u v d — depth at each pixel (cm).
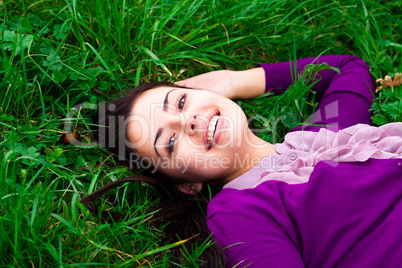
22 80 265
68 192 251
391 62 311
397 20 345
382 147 235
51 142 263
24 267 206
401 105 270
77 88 279
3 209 220
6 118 253
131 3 305
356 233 212
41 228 219
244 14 324
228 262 218
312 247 218
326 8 350
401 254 205
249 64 328
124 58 297
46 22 296
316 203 220
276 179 236
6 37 270
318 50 340
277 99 295
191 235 237
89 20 297
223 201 235
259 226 220
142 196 263
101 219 241
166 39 313
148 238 235
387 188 219
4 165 229
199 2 307
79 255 218
